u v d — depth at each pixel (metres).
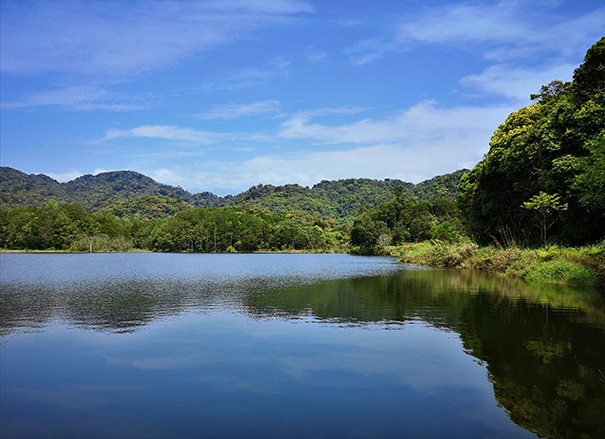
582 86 25.12
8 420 5.85
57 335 10.76
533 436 5.26
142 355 8.91
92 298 17.77
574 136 25.03
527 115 34.91
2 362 8.48
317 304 15.76
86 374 7.72
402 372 7.70
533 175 32.88
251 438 5.27
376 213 104.19
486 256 34.53
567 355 8.54
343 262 56.75
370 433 5.38
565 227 29.39
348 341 9.96
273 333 10.88
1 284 23.94
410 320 12.47
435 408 6.13
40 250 109.62
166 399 6.54
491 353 8.77
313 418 5.84
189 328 11.52
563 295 17.09
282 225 144.50
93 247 115.12
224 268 41.62
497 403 6.27
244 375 7.59
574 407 6.11
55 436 5.37
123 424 5.70
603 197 20.61
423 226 90.44
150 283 24.61
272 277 29.22
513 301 15.63
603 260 21.22
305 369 7.91
